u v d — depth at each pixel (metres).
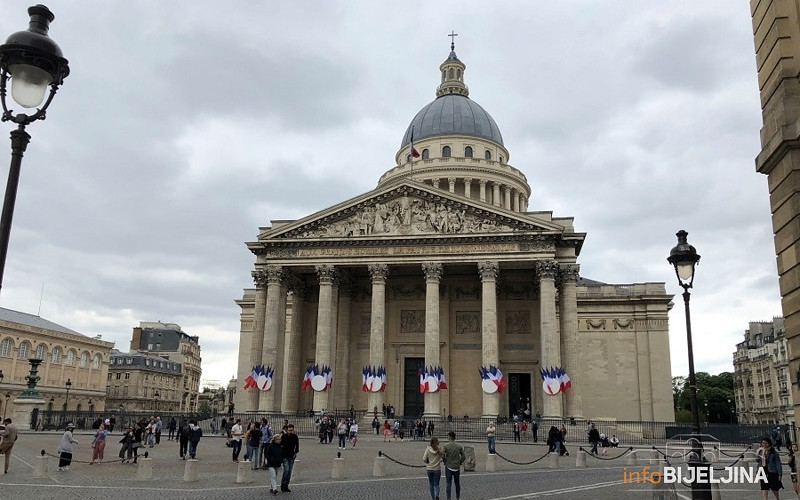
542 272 78.25
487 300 78.31
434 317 79.12
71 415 81.06
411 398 88.12
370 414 77.56
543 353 76.06
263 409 79.19
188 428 46.12
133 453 46.62
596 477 36.62
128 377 175.50
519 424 69.31
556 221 83.19
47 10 14.12
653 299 105.94
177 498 27.02
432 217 82.12
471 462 40.09
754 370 175.50
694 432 27.28
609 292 108.88
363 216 83.94
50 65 13.35
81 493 27.94
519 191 131.38
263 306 85.38
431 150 133.25
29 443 57.72
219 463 42.69
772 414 162.38
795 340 19.86
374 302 81.12
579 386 77.56
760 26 22.36
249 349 112.38
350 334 91.12
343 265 83.50
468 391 86.44
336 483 32.78
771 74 21.52
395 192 83.81
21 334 133.25
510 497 27.77
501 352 86.88
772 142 20.58
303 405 89.44
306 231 85.31
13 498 26.16
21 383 131.88
